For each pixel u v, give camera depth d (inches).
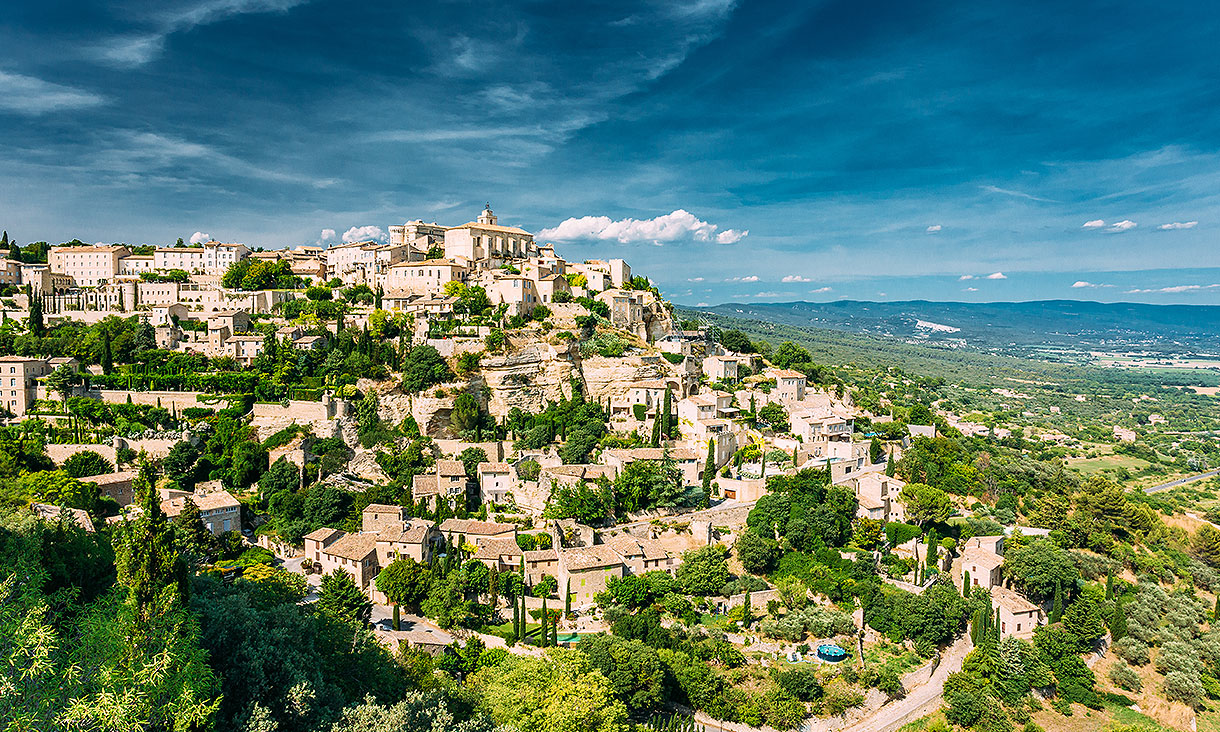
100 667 1963.6
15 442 6353.3
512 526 5762.8
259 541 5984.3
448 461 6663.4
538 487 6343.5
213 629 2566.4
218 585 3449.8
